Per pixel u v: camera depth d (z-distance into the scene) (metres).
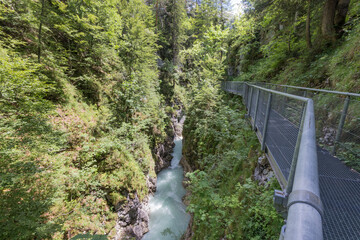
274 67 9.54
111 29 11.80
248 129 6.29
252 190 4.05
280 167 2.46
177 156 17.09
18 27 7.38
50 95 7.75
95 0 10.13
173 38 24.20
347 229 1.23
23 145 4.38
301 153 1.15
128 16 16.05
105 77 11.59
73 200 6.16
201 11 24.16
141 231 8.49
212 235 4.50
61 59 8.73
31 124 4.68
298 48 8.23
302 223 0.59
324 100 3.69
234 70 18.78
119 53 14.33
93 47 10.68
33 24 7.25
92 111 9.48
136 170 9.37
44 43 8.10
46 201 4.19
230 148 7.09
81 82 10.03
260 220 3.46
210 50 18.09
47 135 5.17
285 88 6.46
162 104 19.20
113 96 11.70
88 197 6.69
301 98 1.97
